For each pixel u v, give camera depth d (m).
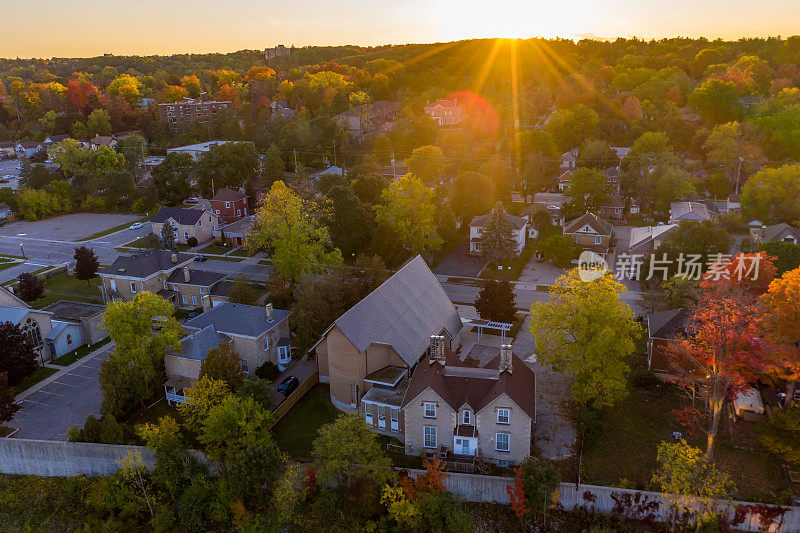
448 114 190.88
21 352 56.47
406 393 47.47
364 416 49.03
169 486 44.28
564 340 50.41
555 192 131.75
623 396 48.41
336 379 52.16
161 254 79.31
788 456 41.75
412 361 52.16
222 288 75.25
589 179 111.69
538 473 39.81
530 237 104.12
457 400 45.03
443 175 139.00
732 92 162.12
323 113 191.88
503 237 90.12
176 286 76.88
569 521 40.47
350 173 132.25
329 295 64.94
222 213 120.44
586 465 44.16
